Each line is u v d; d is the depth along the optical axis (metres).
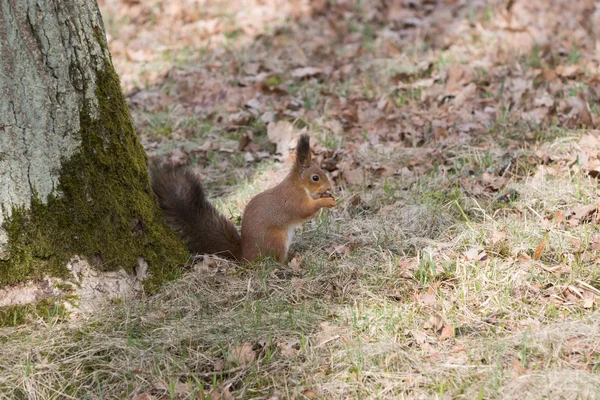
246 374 7.04
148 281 8.28
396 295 8.17
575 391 6.35
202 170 12.19
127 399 6.80
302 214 8.74
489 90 13.90
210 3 20.25
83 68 7.82
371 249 9.05
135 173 8.40
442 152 11.72
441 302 7.90
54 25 7.54
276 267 8.71
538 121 12.34
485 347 7.13
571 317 7.52
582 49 15.75
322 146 12.41
